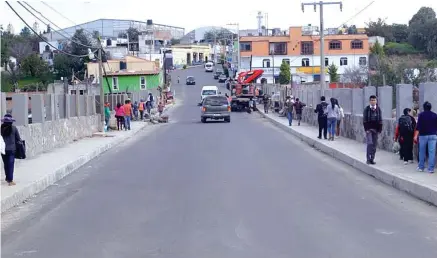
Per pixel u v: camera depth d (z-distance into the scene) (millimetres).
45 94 24312
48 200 13477
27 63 55250
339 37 88938
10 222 10945
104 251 8328
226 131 35094
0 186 13711
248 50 93625
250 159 20141
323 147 23344
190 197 12672
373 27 98000
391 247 8227
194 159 20469
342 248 8172
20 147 14352
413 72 45844
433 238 8773
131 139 32406
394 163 16766
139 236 9164
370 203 11828
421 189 12359
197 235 9070
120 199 12844
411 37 71688
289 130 34094
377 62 56625
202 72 140625
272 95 59219
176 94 94812
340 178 15570
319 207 11344
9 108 21391
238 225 9727
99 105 37469
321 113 25906
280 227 9555
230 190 13484
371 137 16688
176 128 39875
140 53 113688
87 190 14531
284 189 13625
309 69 91625
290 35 92750
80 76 68688
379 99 20891
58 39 75438
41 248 8695
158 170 17797
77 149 24266
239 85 61062
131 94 52500
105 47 93688
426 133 14633
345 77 71062
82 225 10250
